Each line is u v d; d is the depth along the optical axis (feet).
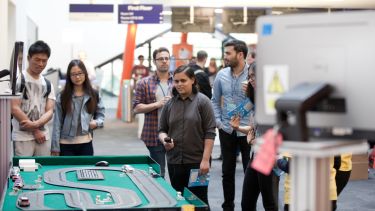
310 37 7.52
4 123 13.97
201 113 17.26
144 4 62.69
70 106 18.95
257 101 7.89
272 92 7.72
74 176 14.92
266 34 7.77
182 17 62.80
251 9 64.08
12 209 10.96
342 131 7.48
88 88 19.19
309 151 7.06
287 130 7.23
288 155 14.03
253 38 76.18
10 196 12.26
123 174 15.11
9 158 15.38
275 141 7.14
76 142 19.10
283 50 7.67
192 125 17.17
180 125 17.29
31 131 18.74
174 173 17.51
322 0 58.80
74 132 19.03
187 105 17.30
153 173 14.98
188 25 62.80
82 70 18.93
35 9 62.34
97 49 81.05
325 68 7.45
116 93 84.28
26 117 18.44
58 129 19.01
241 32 64.34
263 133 7.88
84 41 80.53
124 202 11.60
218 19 83.41
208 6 63.36
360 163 28.43
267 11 64.18
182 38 78.43
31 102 18.66
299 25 7.58
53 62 70.59
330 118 7.47
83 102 19.11
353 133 7.47
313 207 7.81
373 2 59.82
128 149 39.68
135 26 65.31
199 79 24.22
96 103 19.38
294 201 7.95
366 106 7.29
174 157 17.43
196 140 17.29
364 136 7.40
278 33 7.69
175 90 17.49
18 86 15.79
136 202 11.55
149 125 21.18
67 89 19.01
